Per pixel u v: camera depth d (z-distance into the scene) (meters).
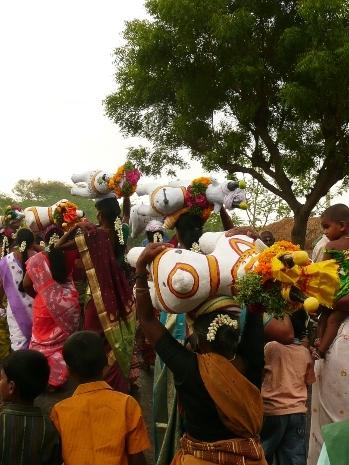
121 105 18.62
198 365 3.22
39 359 3.46
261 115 16.84
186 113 17.08
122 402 3.47
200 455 3.19
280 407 4.39
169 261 3.38
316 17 14.45
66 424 3.39
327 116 15.65
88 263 5.94
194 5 15.70
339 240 4.53
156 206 5.25
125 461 3.42
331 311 4.29
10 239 8.97
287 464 4.43
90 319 6.11
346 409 4.20
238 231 3.73
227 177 5.30
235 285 3.17
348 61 14.01
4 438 3.28
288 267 2.90
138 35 17.03
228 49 15.97
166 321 5.08
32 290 7.02
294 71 15.58
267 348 4.51
